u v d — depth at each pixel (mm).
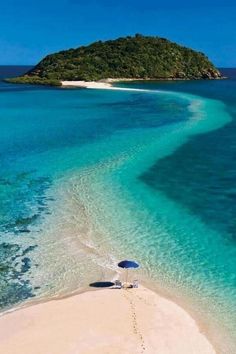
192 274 20031
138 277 19547
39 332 15375
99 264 20578
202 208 27812
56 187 31016
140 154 40812
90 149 42344
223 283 19359
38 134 49250
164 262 21031
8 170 34844
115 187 31375
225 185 32281
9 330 15516
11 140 45938
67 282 19000
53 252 21641
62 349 14500
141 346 14781
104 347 14641
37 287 18609
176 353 14625
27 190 30266
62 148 42531
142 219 25906
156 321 16188
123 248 22312
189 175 34625
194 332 15781
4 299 17719
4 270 19922
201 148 43688
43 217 25734
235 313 17234
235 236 24016
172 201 28906
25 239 22922
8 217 25656
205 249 22469
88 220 25516
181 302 17750
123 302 17328
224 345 15383
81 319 16109
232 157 40281
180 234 24062
